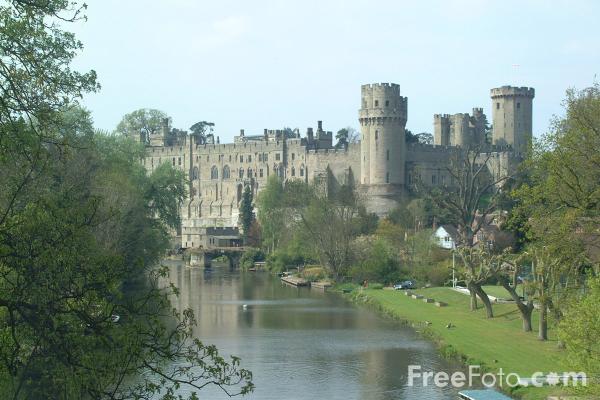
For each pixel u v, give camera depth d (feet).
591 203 184.24
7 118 86.58
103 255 91.81
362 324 282.15
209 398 173.78
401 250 441.27
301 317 302.66
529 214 204.23
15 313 87.45
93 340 84.43
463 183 488.85
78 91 101.65
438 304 313.12
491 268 266.98
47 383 86.07
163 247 371.56
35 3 90.84
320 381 191.93
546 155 186.50
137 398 88.94
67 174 191.01
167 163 453.17
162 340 90.89
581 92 191.01
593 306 140.46
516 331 239.71
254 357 220.84
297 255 501.97
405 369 202.39
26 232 85.61
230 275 521.24
